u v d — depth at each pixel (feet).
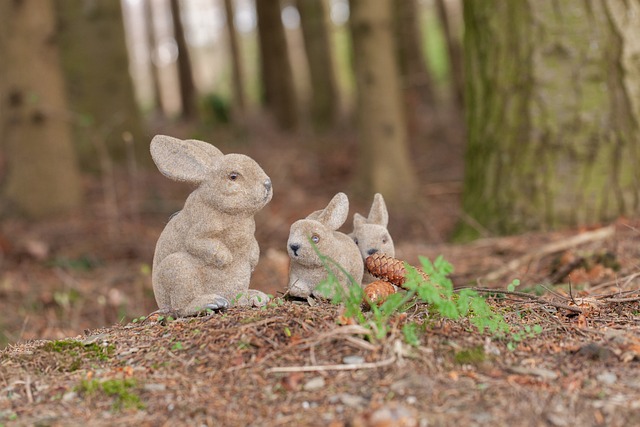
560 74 9.25
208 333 6.43
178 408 6.02
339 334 6.32
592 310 6.90
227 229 6.66
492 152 9.62
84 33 16.35
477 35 9.71
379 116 13.91
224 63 42.91
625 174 9.23
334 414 5.93
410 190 13.93
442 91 32.60
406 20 22.82
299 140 23.18
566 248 8.64
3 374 6.35
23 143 12.81
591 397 6.01
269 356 6.26
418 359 6.20
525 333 6.50
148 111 35.35
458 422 5.86
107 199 14.02
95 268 10.71
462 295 6.40
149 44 33.17
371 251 6.91
